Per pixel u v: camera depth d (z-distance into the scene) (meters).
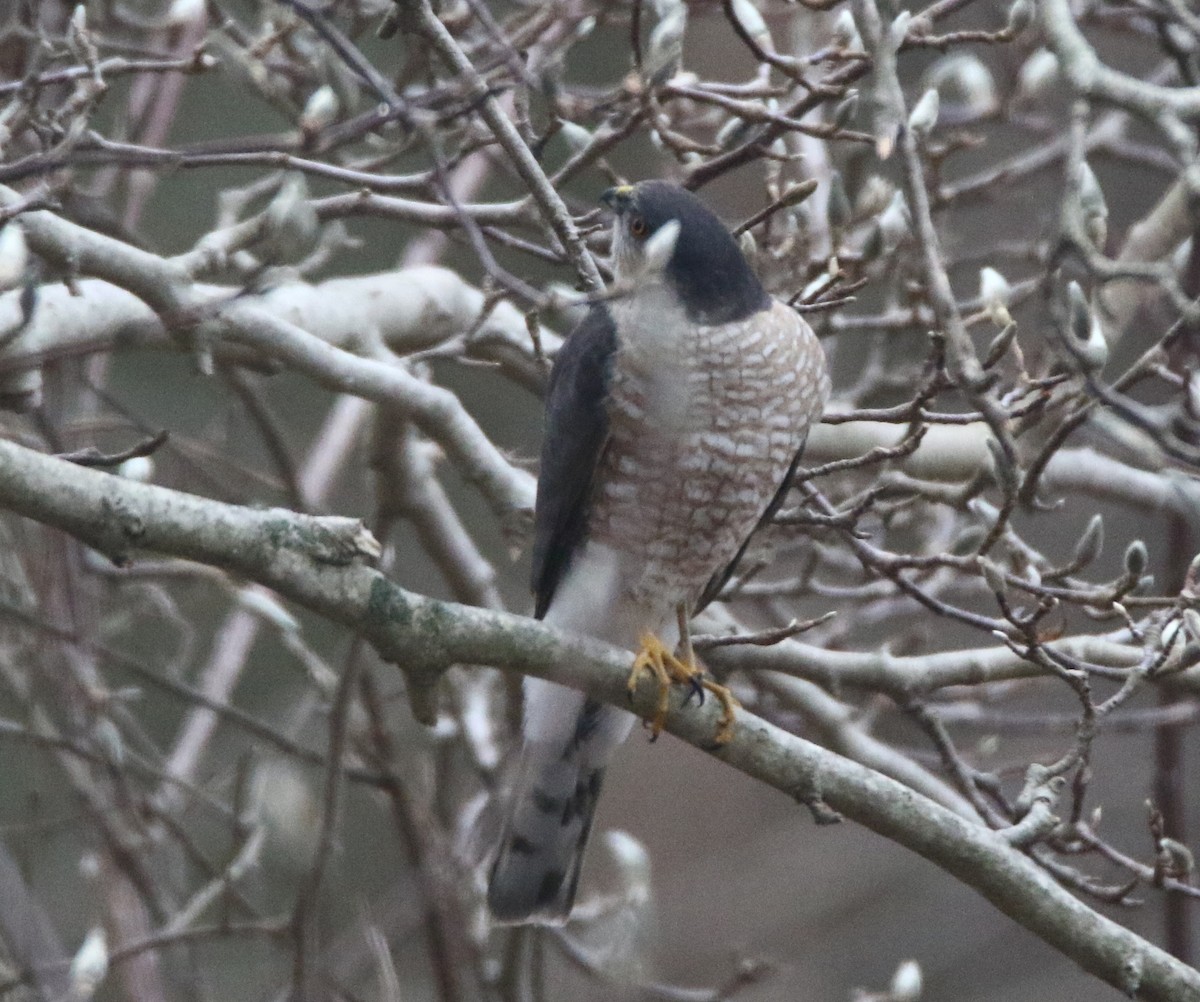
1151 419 6.02
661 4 7.71
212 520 5.78
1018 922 6.64
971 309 9.62
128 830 10.29
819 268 8.27
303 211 6.34
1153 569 14.27
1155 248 9.65
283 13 7.99
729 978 14.19
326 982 9.08
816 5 7.25
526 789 8.13
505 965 9.41
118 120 10.47
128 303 7.33
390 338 8.84
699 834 14.93
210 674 10.65
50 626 9.12
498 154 10.44
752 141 7.57
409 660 6.07
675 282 7.32
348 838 13.73
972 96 9.69
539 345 7.51
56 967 9.11
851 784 6.61
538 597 8.00
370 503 11.75
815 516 7.61
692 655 7.11
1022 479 7.88
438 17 7.60
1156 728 9.59
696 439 7.38
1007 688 10.10
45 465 5.58
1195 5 8.90
